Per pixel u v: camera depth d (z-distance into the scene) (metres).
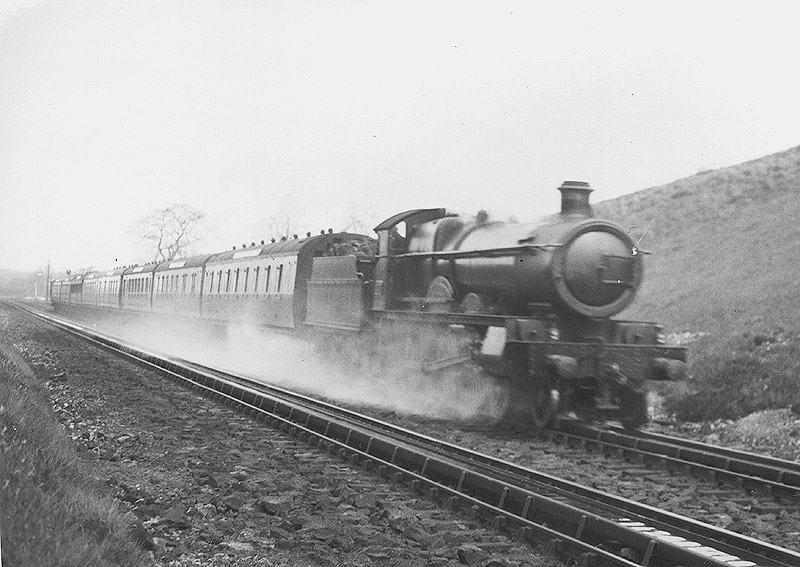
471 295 15.06
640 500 9.02
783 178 29.77
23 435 7.89
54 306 72.75
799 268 22.05
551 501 7.30
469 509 7.97
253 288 27.14
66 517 6.01
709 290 23.34
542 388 13.50
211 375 19.45
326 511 8.10
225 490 8.77
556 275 13.22
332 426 12.30
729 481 10.17
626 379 13.29
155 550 6.47
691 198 31.88
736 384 15.84
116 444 11.54
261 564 6.39
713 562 5.59
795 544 7.39
